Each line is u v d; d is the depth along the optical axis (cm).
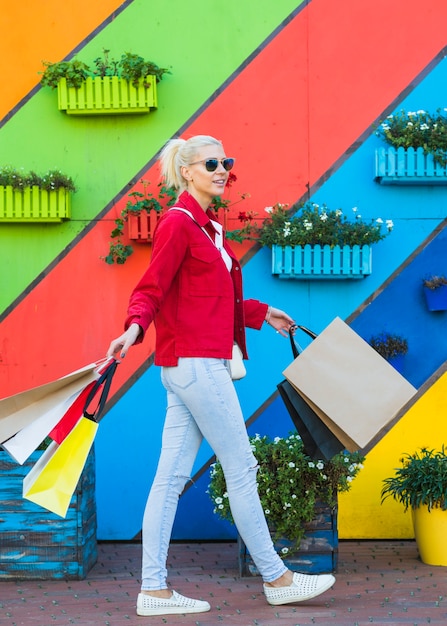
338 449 354
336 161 475
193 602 346
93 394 323
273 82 477
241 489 343
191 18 478
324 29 476
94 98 468
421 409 470
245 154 477
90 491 430
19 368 478
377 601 359
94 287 479
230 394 339
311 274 462
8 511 409
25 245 480
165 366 341
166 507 348
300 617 337
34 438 315
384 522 472
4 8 482
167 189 468
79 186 480
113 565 434
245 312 383
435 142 454
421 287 473
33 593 385
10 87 480
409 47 474
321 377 344
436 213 474
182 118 478
